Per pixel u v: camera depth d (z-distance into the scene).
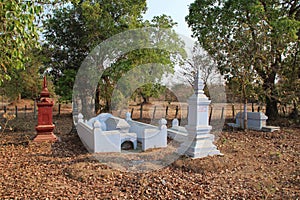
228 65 11.11
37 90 15.52
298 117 12.77
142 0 11.05
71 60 12.73
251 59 10.73
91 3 10.72
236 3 11.39
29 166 5.93
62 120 15.19
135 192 4.46
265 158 6.73
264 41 10.63
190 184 4.85
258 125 11.03
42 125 9.03
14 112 18.19
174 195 4.35
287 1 13.16
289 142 8.70
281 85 12.04
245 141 8.91
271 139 9.24
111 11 10.79
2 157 6.74
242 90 10.90
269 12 11.85
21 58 4.18
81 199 4.15
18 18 3.62
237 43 10.93
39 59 11.93
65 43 12.57
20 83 13.66
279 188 4.69
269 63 11.76
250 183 4.90
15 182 4.87
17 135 10.12
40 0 4.89
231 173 5.54
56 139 9.01
